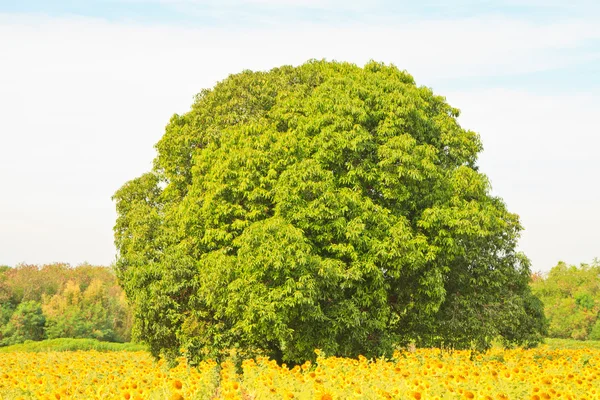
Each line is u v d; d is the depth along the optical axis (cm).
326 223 2016
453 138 2431
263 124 2247
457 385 1087
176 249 2284
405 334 2353
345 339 2080
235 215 2078
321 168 2058
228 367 1522
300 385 1192
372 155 2177
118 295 6431
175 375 1404
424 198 2192
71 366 1886
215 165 2138
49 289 6781
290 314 1897
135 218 2447
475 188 2277
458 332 2317
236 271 1967
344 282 1977
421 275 2191
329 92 2205
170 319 2264
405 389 1046
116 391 1165
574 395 1082
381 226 2061
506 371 1225
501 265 2461
